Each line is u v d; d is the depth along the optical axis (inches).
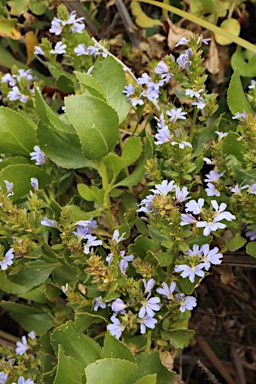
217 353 22.6
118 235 14.8
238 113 14.8
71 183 18.4
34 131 16.5
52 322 17.2
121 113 16.4
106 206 16.1
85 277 15.1
